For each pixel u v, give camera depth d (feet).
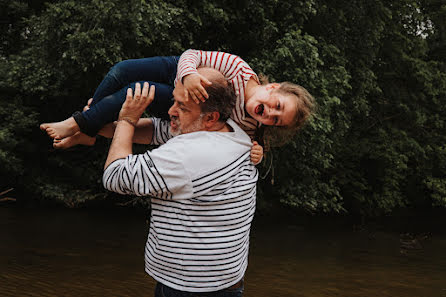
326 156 40.81
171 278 5.40
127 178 5.22
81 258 27.81
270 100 5.83
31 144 41.32
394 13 51.70
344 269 30.19
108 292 22.04
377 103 55.36
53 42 34.30
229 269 5.47
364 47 46.42
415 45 56.39
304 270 29.09
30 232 33.81
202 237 5.28
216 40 39.68
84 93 38.40
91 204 44.73
